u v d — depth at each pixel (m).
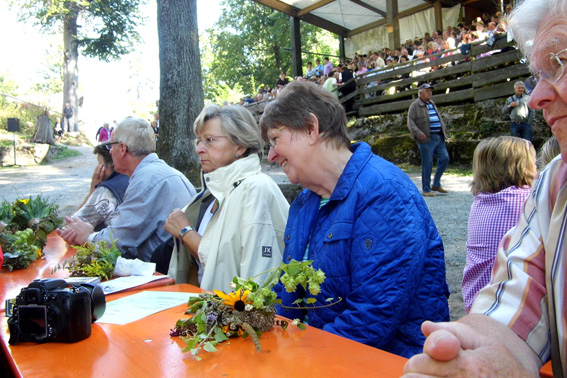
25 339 1.38
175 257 2.62
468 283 2.21
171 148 7.54
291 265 1.42
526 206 1.10
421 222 1.64
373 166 1.74
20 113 27.36
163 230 2.98
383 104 13.25
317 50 32.59
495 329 0.92
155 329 1.47
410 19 18.91
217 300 1.39
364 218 1.65
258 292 1.37
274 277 1.43
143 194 2.94
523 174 2.14
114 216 3.29
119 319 1.57
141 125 3.29
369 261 1.59
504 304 0.98
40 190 12.91
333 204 1.78
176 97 7.52
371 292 1.56
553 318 0.93
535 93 0.93
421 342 1.63
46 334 1.36
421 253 1.60
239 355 1.25
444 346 0.78
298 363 1.19
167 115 7.57
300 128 1.80
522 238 1.06
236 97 34.00
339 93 14.34
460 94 11.68
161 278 2.10
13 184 14.43
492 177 2.19
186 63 7.54
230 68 33.88
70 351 1.32
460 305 3.45
